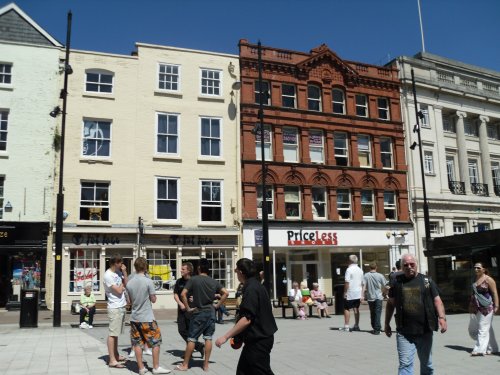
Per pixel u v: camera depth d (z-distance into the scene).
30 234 23.00
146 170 25.69
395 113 32.69
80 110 25.02
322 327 15.12
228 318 19.36
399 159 32.12
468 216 33.88
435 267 21.59
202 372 8.37
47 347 11.29
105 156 25.27
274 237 27.62
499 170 37.06
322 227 28.88
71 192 24.20
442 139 34.06
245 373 5.36
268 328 5.44
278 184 28.41
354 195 30.30
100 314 22.05
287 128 29.64
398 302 6.41
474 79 36.56
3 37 24.80
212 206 26.75
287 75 29.89
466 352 10.18
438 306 6.32
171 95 26.84
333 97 31.41
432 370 6.36
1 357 9.91
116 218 24.78
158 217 25.69
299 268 28.48
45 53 24.94
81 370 8.54
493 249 18.97
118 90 25.92
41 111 24.36
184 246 25.69
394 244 30.62
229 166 27.36
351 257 14.29
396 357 9.59
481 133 36.38
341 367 8.70
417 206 31.81
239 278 5.79
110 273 9.03
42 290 22.92
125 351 10.86
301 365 8.93
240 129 28.08
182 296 8.74
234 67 28.44
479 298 9.99
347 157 31.00
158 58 26.97
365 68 32.44
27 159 23.77
